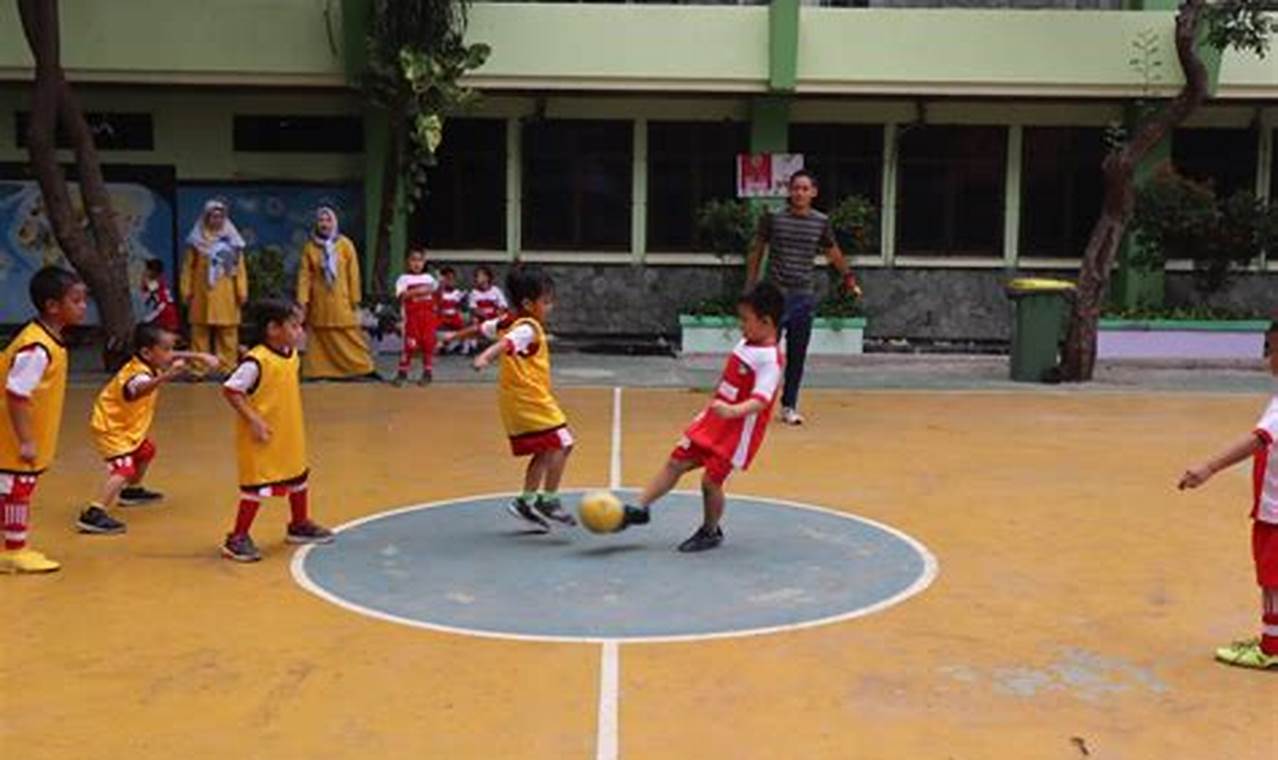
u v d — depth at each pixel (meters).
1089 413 12.30
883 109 18.11
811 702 4.80
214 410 11.95
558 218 18.38
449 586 6.30
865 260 18.34
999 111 18.11
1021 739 4.48
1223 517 7.96
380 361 16.02
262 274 15.95
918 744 4.42
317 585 6.31
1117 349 17.23
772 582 6.40
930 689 4.95
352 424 11.22
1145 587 6.39
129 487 8.14
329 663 5.20
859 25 16.97
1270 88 16.98
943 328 18.48
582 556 6.89
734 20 16.91
